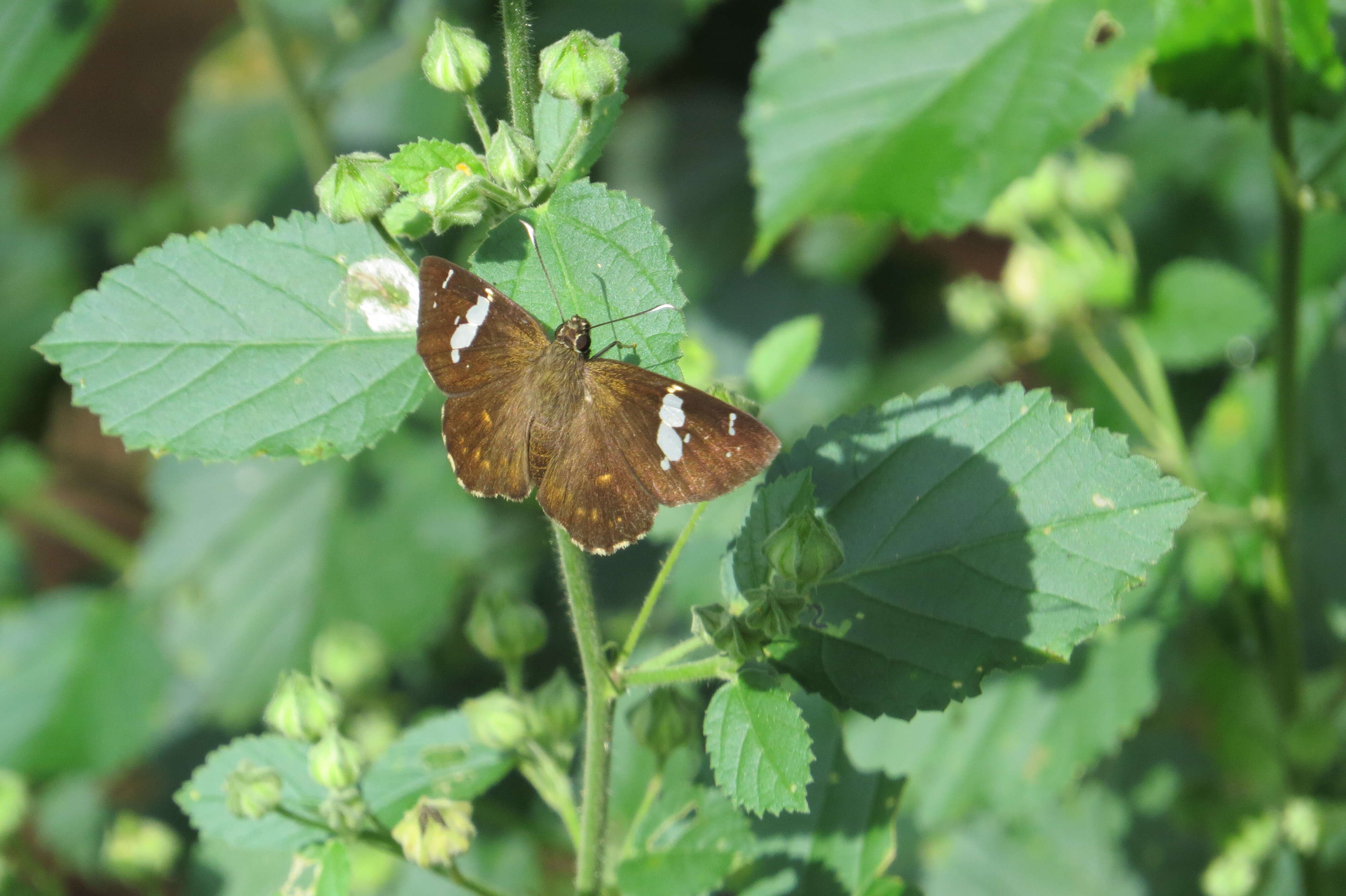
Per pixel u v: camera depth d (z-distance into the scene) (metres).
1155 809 0.88
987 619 0.75
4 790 0.83
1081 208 0.86
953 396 0.75
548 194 0.73
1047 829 0.88
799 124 0.79
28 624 0.92
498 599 0.78
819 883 0.78
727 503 0.80
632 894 0.77
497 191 0.73
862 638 0.75
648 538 0.84
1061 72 0.78
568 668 0.90
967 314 0.87
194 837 0.90
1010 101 0.78
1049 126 0.78
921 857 0.89
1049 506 0.75
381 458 0.92
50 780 0.88
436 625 0.89
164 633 0.91
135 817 0.83
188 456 0.74
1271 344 0.86
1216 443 0.85
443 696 0.90
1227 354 0.87
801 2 0.79
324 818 0.76
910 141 0.79
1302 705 0.83
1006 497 0.75
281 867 0.82
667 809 0.77
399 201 0.75
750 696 0.74
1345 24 0.80
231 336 0.74
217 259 0.74
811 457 0.75
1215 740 0.86
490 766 0.78
